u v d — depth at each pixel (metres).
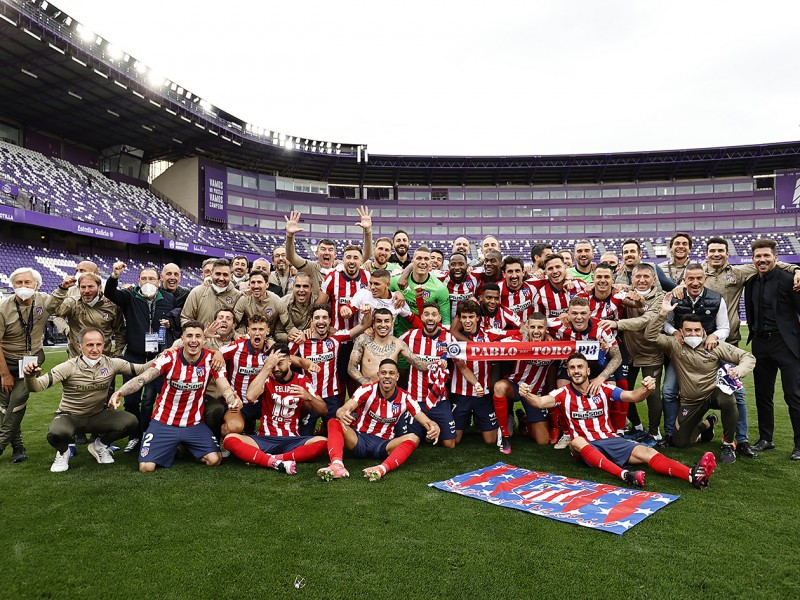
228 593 2.26
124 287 5.09
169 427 4.27
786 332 4.32
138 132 30.19
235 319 5.17
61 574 2.44
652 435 4.93
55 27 21.33
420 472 4.05
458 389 5.06
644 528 2.92
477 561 2.54
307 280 5.29
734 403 4.23
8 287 18.94
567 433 4.78
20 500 3.40
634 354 4.97
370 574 2.42
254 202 38.53
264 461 4.14
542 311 5.39
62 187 25.98
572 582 2.34
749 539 2.78
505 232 43.31
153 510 3.22
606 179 43.38
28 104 25.94
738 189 41.19
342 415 4.33
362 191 42.81
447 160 41.28
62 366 4.14
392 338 4.82
